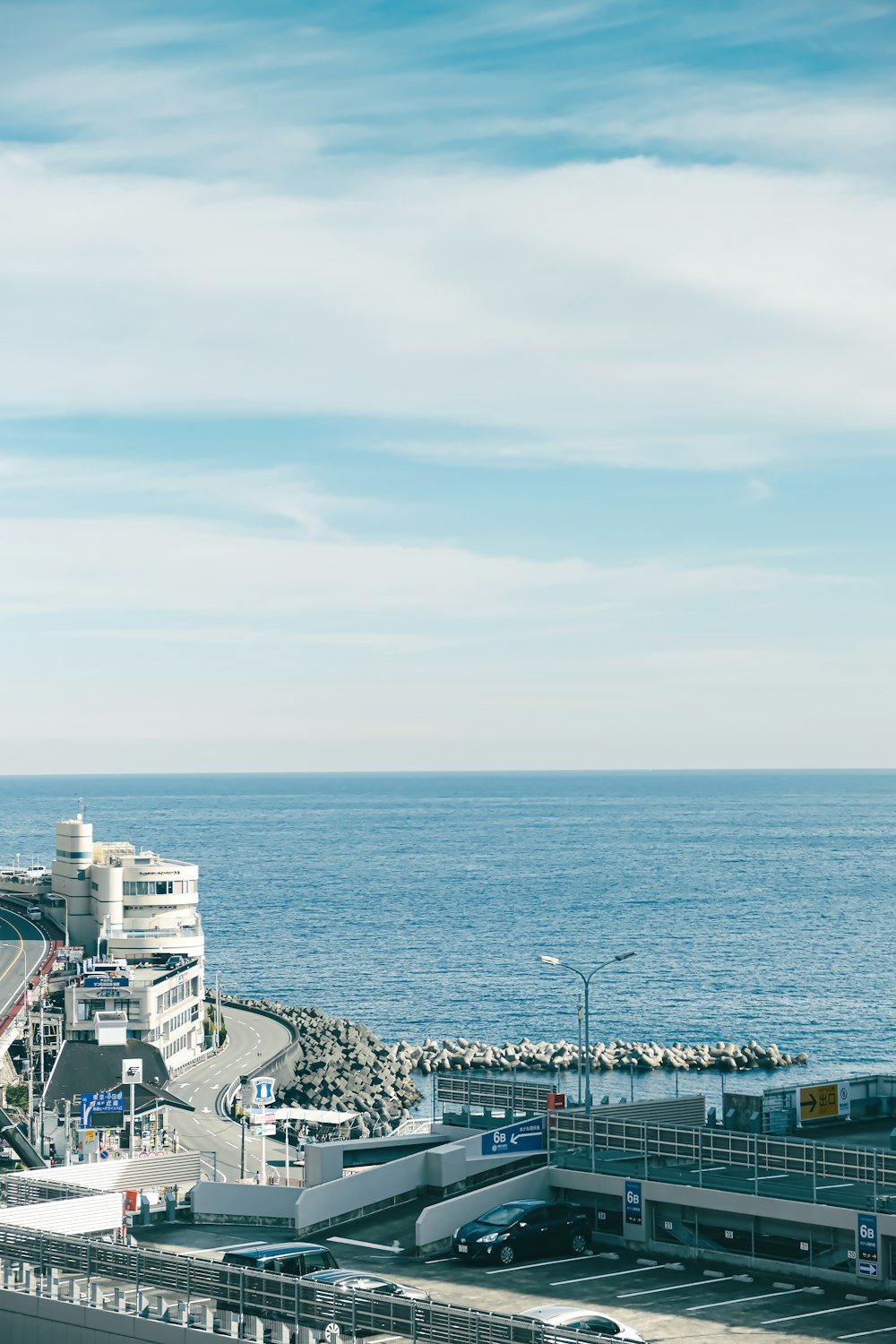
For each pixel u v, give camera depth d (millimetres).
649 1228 64500
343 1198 69188
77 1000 169500
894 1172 59656
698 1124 75938
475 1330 45344
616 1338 45719
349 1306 47938
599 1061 188500
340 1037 199000
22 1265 56438
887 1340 51875
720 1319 54312
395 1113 163500
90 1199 63938
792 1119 74562
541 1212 63438
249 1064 178250
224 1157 126750
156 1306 51844
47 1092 143125
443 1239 64500
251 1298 50469
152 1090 138000
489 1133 72438
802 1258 60406
